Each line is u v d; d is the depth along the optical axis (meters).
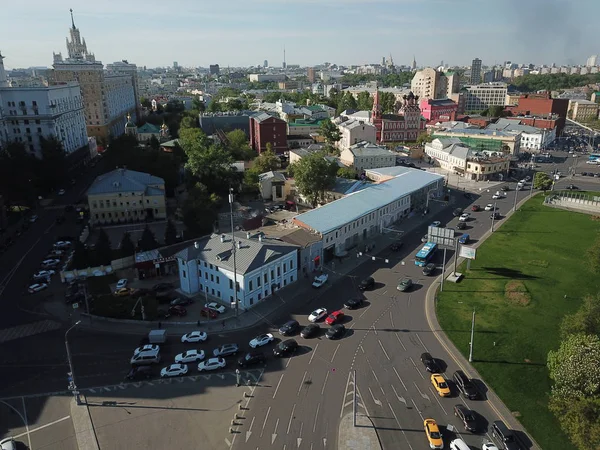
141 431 60.66
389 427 61.19
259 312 90.62
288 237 108.19
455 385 69.56
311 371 72.69
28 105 190.25
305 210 158.88
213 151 168.88
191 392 68.12
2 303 95.69
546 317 89.44
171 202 168.25
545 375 72.25
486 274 108.62
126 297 96.44
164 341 80.00
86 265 108.56
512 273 109.19
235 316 88.75
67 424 62.09
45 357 76.88
